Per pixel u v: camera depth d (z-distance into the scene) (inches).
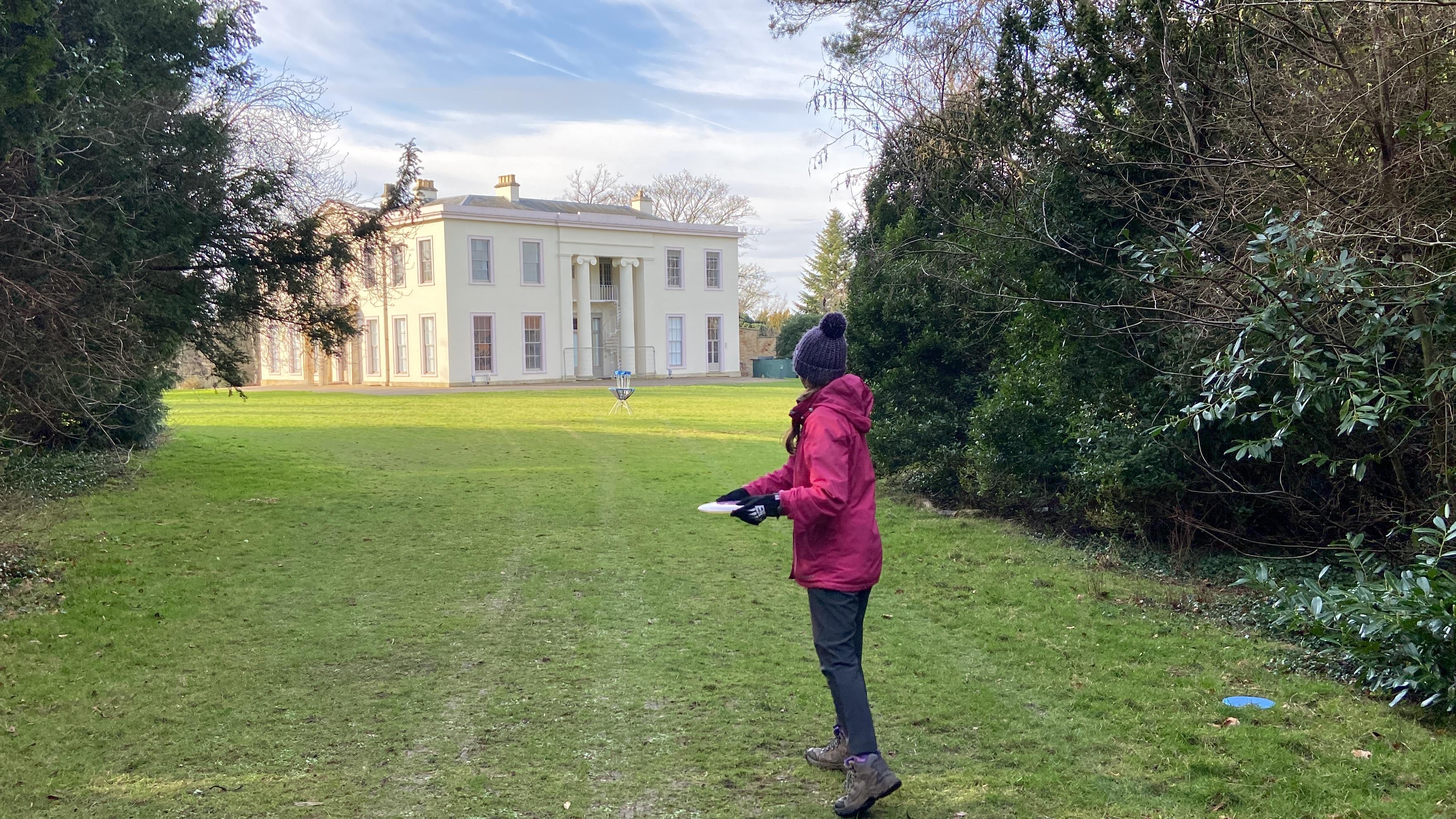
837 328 136.4
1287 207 218.2
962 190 398.0
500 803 132.3
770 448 614.2
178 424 767.1
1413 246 194.2
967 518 357.1
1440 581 166.6
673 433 719.7
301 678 186.2
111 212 322.0
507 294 1621.6
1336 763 141.3
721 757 148.3
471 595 249.8
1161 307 257.8
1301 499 254.4
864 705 129.0
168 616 227.9
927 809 129.5
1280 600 194.7
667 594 251.3
